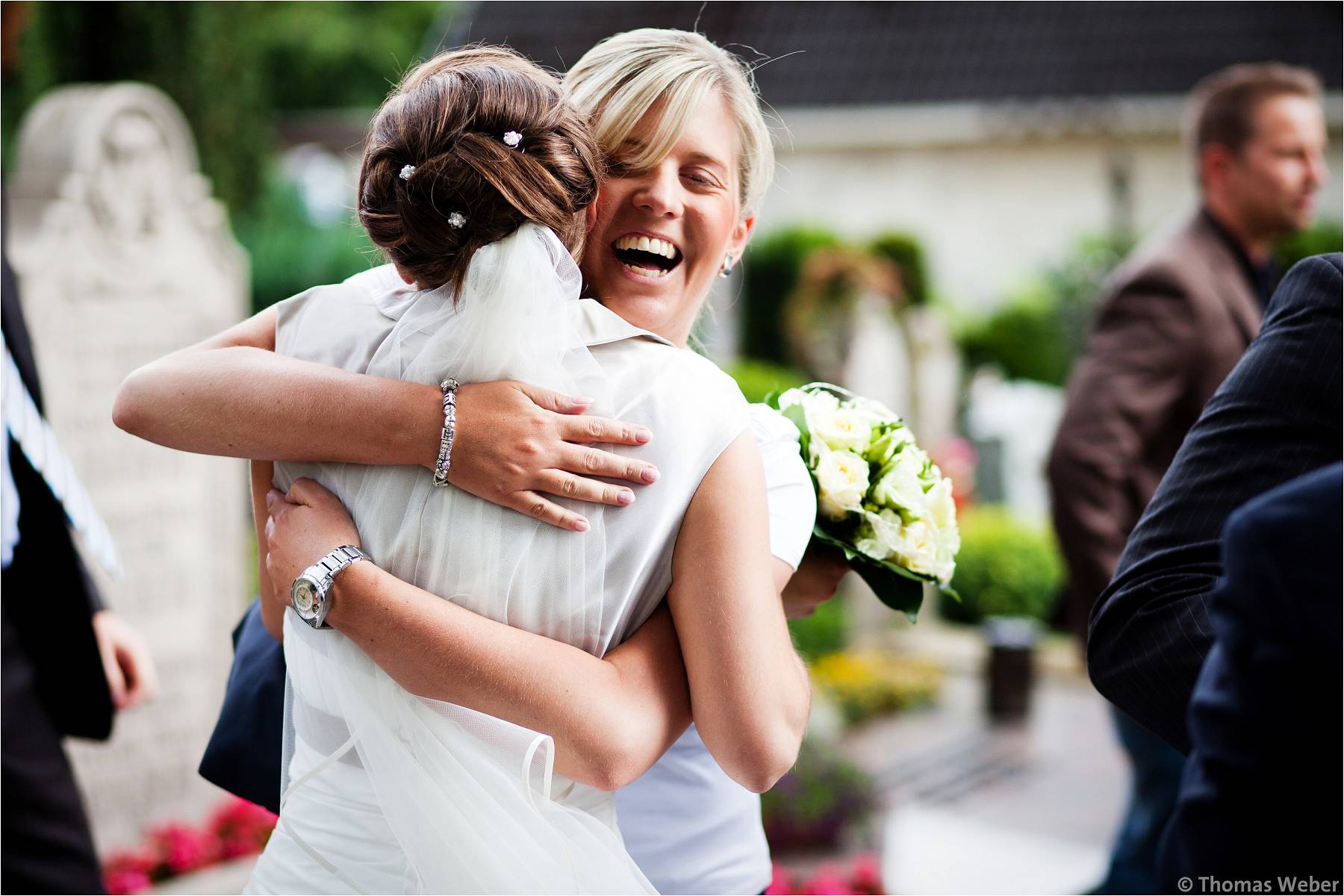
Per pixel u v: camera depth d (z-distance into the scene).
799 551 1.55
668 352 1.46
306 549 1.41
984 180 12.37
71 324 4.39
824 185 12.71
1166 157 11.97
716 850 1.62
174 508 4.80
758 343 10.75
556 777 1.42
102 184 4.46
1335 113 11.18
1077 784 5.80
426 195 1.36
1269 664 1.02
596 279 1.66
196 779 4.86
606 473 1.35
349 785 1.45
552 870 1.36
